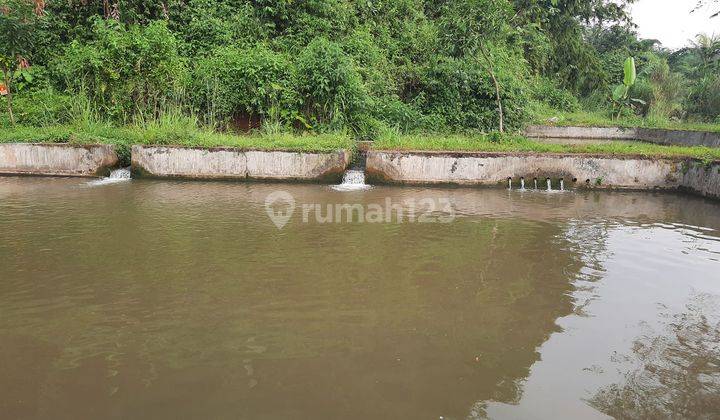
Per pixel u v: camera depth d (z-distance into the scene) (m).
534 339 3.27
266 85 10.74
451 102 12.91
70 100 10.39
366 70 12.27
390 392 2.65
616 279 4.35
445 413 2.49
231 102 10.79
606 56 27.83
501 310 3.69
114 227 5.72
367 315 3.56
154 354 3.00
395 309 3.67
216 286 4.03
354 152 9.59
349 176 8.87
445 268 4.55
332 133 10.49
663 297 3.97
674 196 8.23
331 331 3.31
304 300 3.79
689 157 8.35
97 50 10.80
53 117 10.30
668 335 3.36
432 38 14.06
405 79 13.50
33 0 11.84
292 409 2.49
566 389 2.73
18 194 7.45
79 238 5.28
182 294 3.86
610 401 2.63
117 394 2.60
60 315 3.49
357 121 11.10
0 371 2.82
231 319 3.46
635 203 7.60
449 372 2.86
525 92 13.98
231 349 3.07
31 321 3.40
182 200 7.25
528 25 18.50
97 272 4.30
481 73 12.80
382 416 2.45
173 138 9.10
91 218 6.12
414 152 8.70
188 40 12.80
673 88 20.41
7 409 2.48
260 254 4.85
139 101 10.58
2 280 4.10
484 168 8.69
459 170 8.72
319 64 10.84
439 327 3.40
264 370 2.84
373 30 14.60
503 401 2.60
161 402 2.54
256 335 3.24
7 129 9.70
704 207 7.32
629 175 8.60
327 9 13.80
